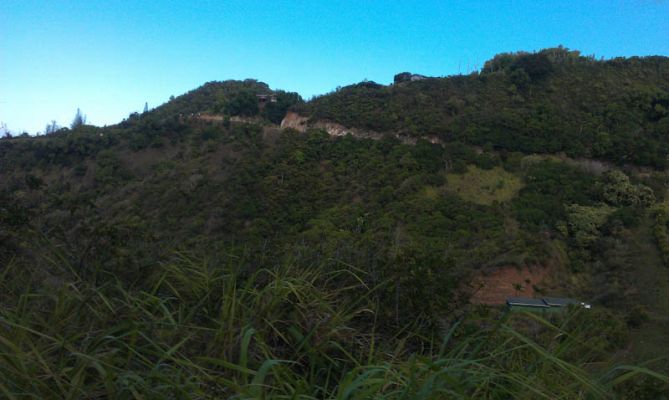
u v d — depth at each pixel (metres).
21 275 2.85
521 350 2.46
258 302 2.63
